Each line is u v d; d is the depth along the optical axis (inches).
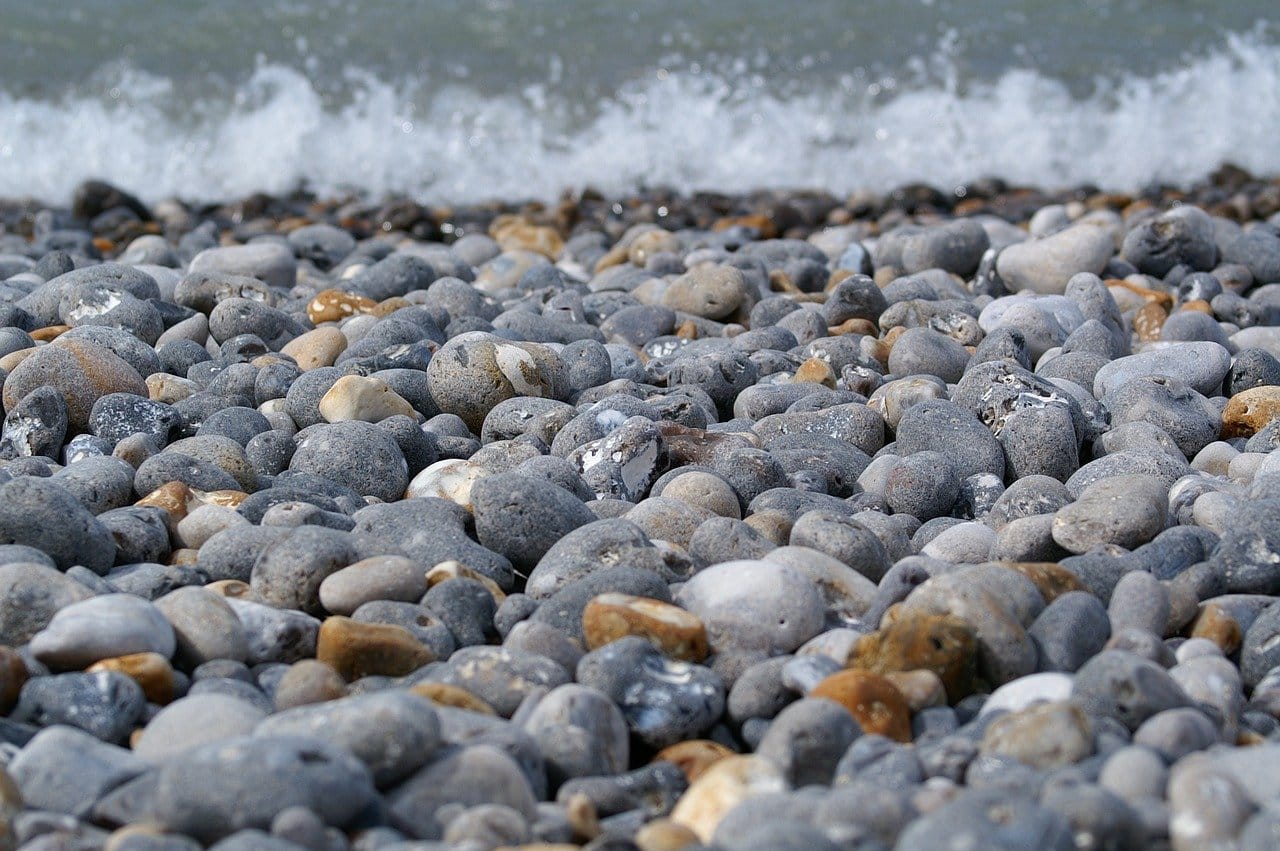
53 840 53.9
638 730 58.4
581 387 78.2
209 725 57.1
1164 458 69.4
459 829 54.3
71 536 63.4
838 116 163.6
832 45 171.3
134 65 168.9
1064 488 68.5
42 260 91.6
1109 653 58.0
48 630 59.4
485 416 75.1
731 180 158.9
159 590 63.0
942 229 100.0
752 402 76.5
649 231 111.3
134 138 162.1
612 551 63.5
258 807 54.0
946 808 53.4
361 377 73.7
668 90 166.4
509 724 57.1
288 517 65.6
